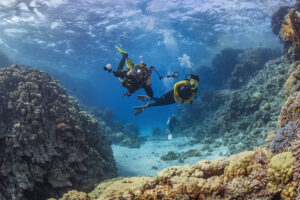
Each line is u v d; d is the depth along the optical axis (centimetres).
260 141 1004
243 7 2016
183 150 1492
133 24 2289
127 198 313
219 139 1443
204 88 2933
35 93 748
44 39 2566
